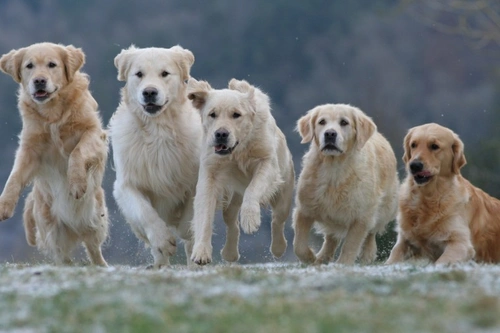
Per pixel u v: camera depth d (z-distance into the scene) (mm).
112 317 7148
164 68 12609
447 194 12930
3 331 6891
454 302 7477
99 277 9320
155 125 12680
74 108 12641
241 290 8273
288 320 6961
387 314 7125
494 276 9078
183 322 6984
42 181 13203
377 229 14617
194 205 12586
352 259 13258
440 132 12961
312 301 7672
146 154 12719
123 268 11133
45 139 12688
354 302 7629
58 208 13281
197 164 13023
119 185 12914
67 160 12820
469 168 25406
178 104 12844
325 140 12867
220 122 12328
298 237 13594
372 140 14250
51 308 7512
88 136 12594
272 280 8914
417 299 7758
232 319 7027
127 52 12938
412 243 13297
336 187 13141
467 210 13102
